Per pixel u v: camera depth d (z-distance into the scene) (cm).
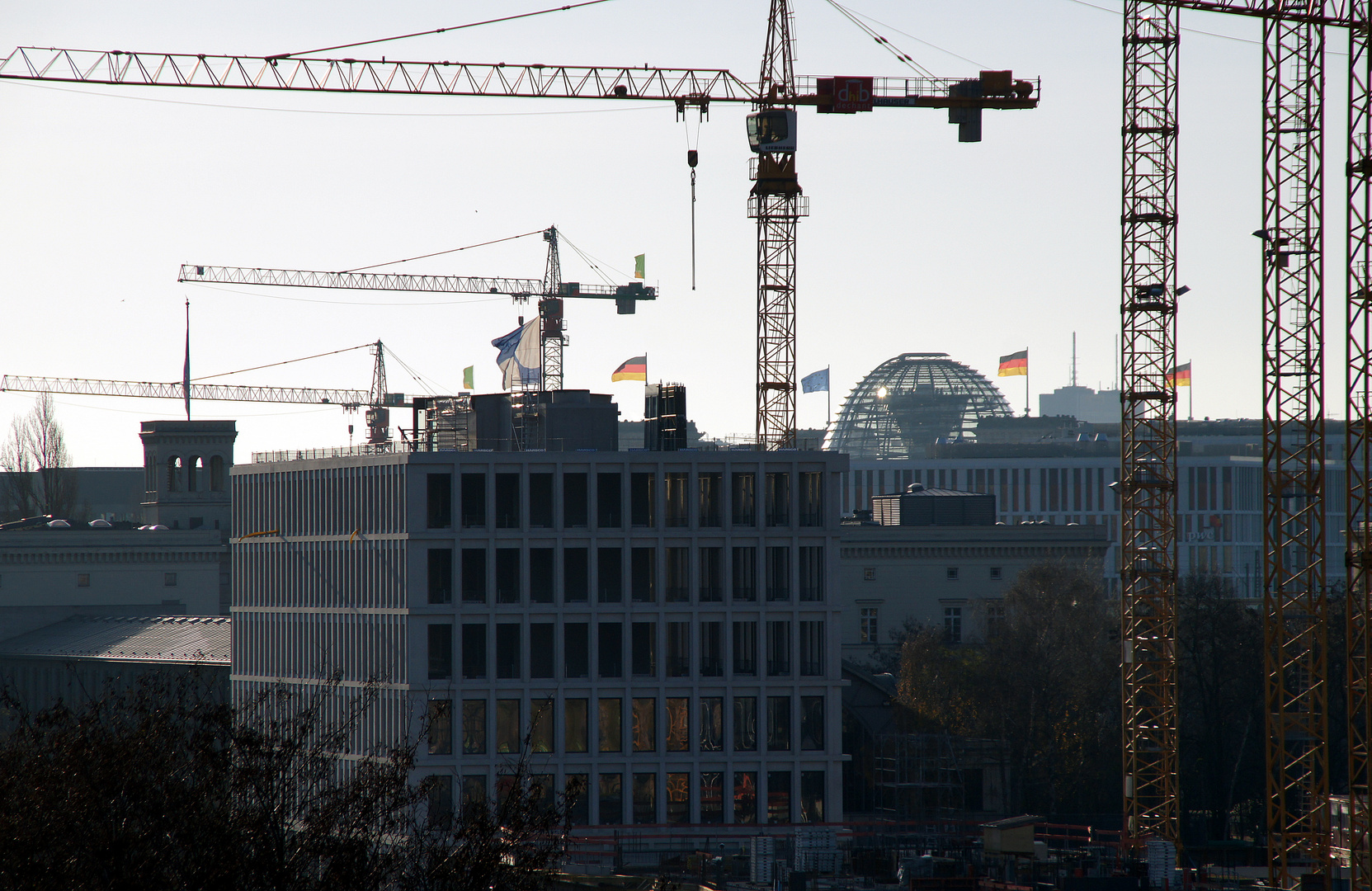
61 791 11844
